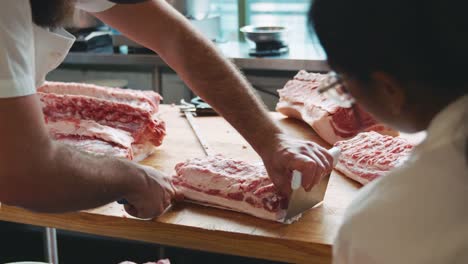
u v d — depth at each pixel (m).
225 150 1.86
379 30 0.74
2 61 1.12
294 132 2.03
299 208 1.45
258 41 2.86
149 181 1.43
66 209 1.29
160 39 1.65
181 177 1.56
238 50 2.99
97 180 1.30
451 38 0.71
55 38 1.40
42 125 1.21
